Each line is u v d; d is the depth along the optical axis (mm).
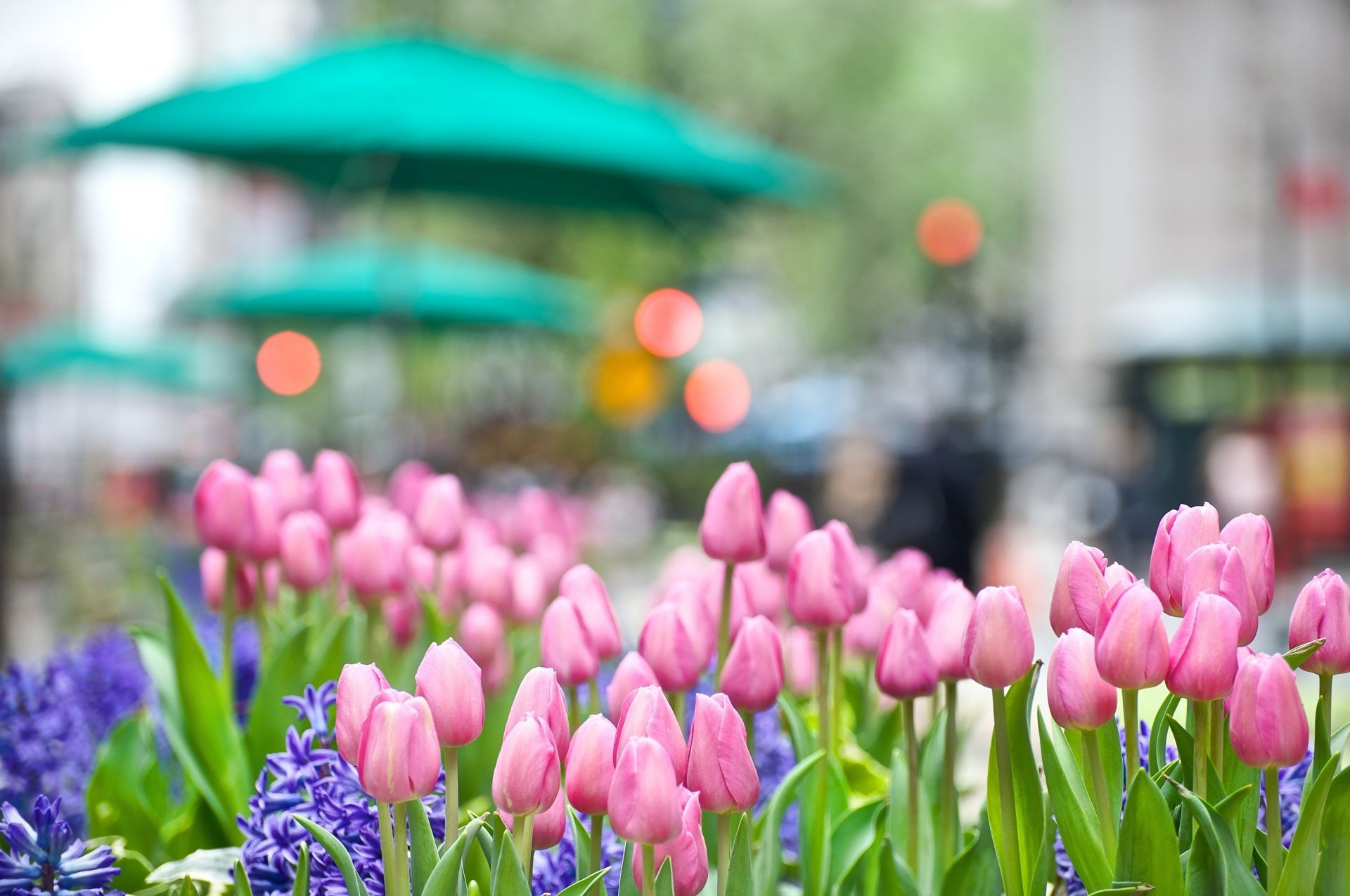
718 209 7332
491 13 19297
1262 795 1726
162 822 2389
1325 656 1542
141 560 10086
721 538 2062
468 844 1421
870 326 28750
